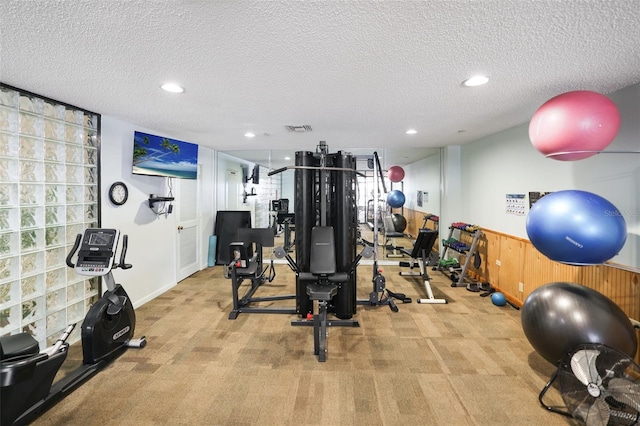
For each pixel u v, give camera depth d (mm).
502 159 3908
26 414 1788
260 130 3779
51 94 2430
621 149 2279
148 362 2469
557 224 1853
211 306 3680
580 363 1732
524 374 2312
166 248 4266
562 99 1969
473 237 4469
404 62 1842
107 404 1984
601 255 1809
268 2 1255
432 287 4375
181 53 1731
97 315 2338
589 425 1661
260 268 4348
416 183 6031
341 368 2389
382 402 2010
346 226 3287
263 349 2674
